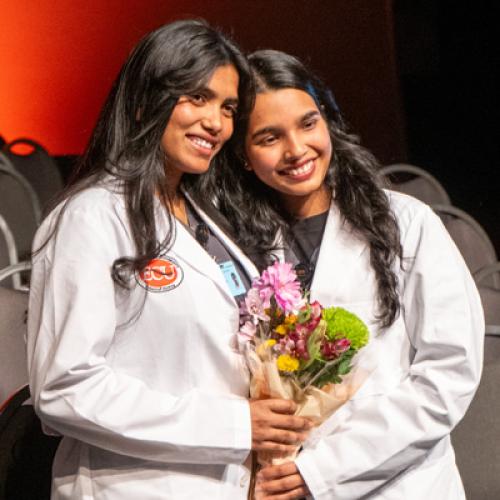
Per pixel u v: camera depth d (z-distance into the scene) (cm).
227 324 313
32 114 1032
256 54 333
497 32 945
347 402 321
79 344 290
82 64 1023
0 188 653
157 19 1003
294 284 308
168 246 311
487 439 380
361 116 995
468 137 978
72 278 295
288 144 329
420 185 644
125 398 294
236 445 300
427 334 319
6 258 557
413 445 312
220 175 349
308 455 313
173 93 307
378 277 326
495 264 500
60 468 315
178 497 304
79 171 323
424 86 978
